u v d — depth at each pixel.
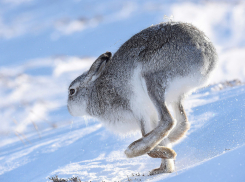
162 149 20.19
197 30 20.30
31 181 26.66
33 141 42.50
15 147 41.72
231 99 33.44
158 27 20.77
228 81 58.81
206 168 13.59
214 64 20.08
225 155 13.95
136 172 23.91
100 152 30.12
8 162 33.03
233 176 12.33
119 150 29.64
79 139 35.00
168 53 19.45
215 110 31.52
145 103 21.02
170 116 19.61
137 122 21.72
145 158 26.81
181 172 14.50
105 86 22.30
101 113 23.56
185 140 25.95
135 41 20.92
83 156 30.05
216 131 25.67
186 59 19.25
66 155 31.28
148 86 19.95
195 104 38.31
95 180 23.53
